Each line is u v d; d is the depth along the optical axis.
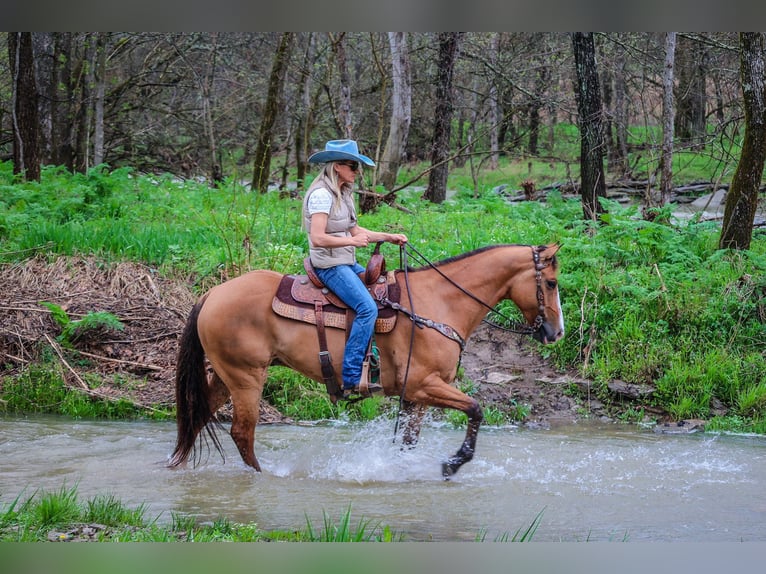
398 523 5.66
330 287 6.69
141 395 9.41
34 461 7.12
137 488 6.43
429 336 6.82
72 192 15.01
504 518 5.86
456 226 14.41
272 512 5.86
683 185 24.28
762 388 9.68
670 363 10.12
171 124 28.77
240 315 6.78
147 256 11.94
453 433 8.80
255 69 28.89
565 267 11.89
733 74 22.45
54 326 10.25
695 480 7.01
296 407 9.38
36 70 21.02
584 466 7.44
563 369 10.45
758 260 11.58
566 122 33.97
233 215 13.70
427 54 28.41
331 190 6.58
